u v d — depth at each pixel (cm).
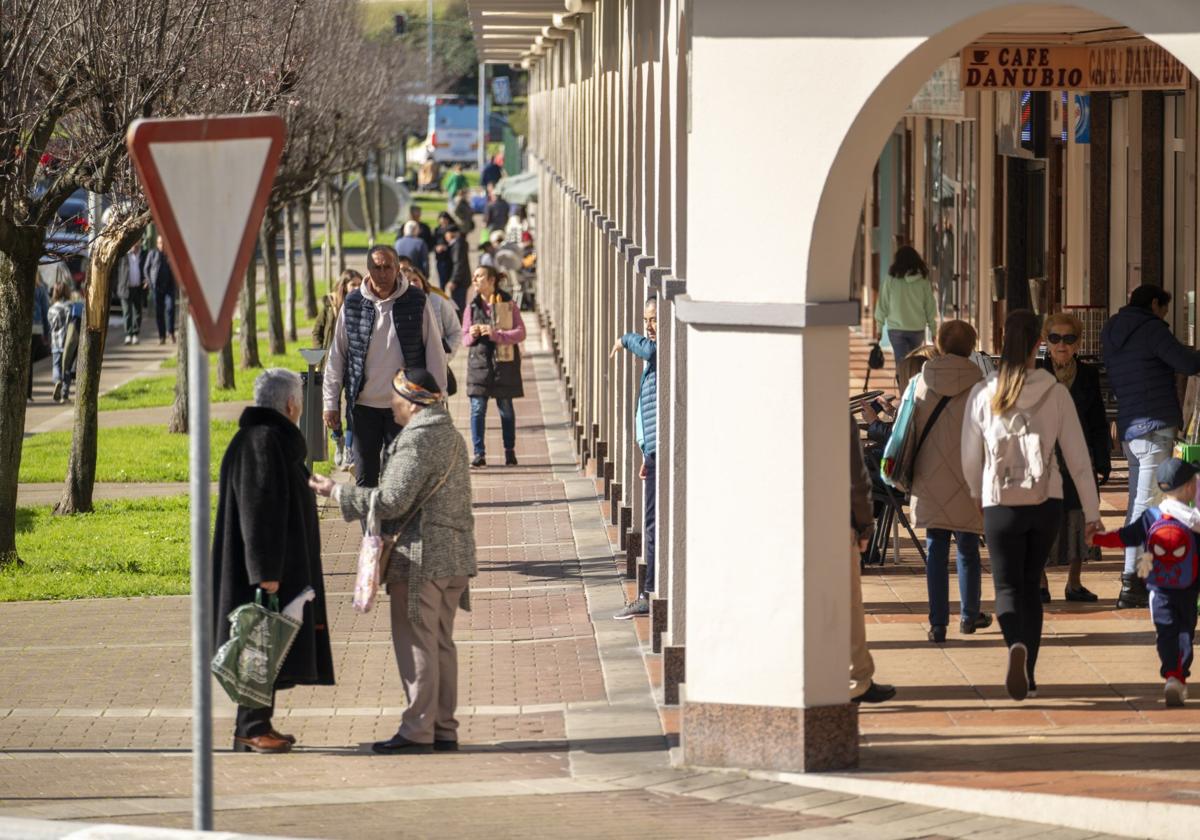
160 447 4372
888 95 1543
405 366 2492
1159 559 1805
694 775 1622
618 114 3288
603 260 3550
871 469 2531
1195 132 3189
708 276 1595
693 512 1617
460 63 16350
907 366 2531
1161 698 1853
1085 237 3797
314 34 4353
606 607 2448
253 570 1686
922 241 5716
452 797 1553
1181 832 1424
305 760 1738
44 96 2698
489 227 10694
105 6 2686
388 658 2214
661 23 2259
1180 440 2470
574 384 4550
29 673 2159
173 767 1708
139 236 3331
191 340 1102
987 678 1952
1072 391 2359
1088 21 2859
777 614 1598
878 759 1641
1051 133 4028
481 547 2944
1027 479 1803
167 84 2742
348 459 3812
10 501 2864
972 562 2136
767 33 1555
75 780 1642
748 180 1576
